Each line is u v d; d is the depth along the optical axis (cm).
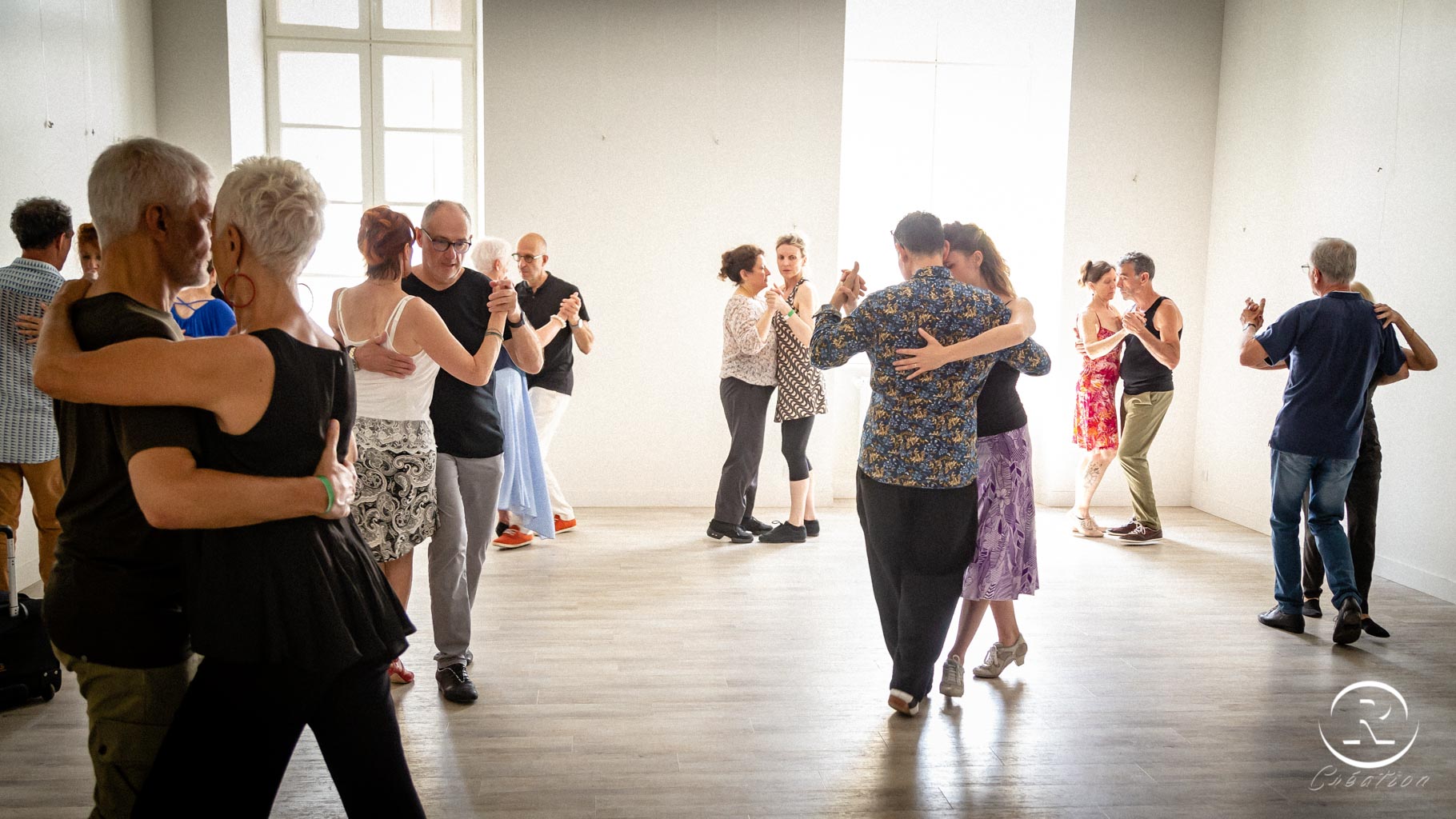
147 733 167
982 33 710
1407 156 504
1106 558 552
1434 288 488
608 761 302
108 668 162
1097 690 363
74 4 500
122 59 556
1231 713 345
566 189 652
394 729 172
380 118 667
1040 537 602
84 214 511
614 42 646
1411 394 503
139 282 164
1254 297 627
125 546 160
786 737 321
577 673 373
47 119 473
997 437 345
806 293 565
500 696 351
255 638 156
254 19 640
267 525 158
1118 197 672
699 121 654
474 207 680
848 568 523
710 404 671
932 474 312
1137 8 662
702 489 676
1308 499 430
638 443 671
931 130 716
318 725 167
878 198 719
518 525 560
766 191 661
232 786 161
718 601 463
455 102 672
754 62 654
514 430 470
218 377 151
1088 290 614
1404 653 406
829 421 677
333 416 168
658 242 659
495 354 325
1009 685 367
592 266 657
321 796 279
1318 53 571
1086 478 603
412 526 320
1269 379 610
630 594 473
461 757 303
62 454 164
